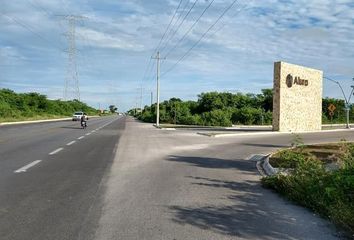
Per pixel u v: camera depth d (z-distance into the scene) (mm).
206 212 8016
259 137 33312
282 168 11859
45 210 7828
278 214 8008
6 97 83312
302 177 9891
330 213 7621
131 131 40562
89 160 15758
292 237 6555
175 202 8828
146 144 24375
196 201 8984
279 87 41906
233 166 15234
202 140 28953
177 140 28484
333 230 6961
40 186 10195
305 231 6891
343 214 7211
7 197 8891
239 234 6621
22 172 12359
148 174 12672
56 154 17562
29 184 10430
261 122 70188
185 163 15688
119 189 10094
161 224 7070
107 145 22906
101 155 17609
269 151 21188
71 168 13477
